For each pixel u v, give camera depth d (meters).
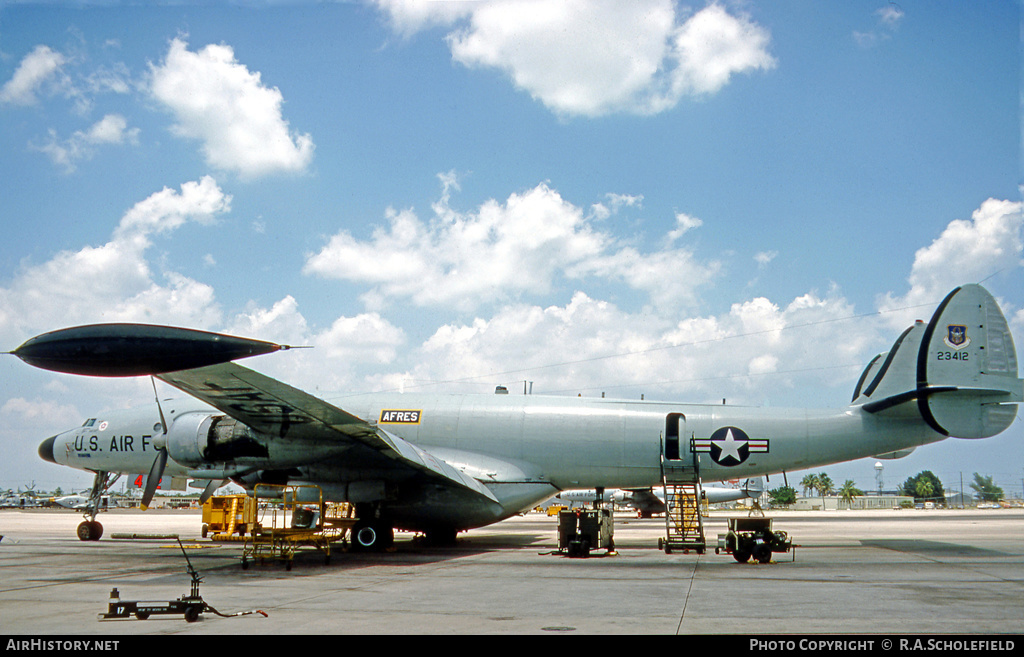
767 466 19.48
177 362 10.71
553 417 20.47
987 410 18.02
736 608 9.03
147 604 8.30
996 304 18.44
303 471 17.66
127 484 22.08
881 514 59.22
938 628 7.68
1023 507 105.06
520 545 20.14
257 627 7.79
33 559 16.00
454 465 20.16
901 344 19.14
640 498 42.66
